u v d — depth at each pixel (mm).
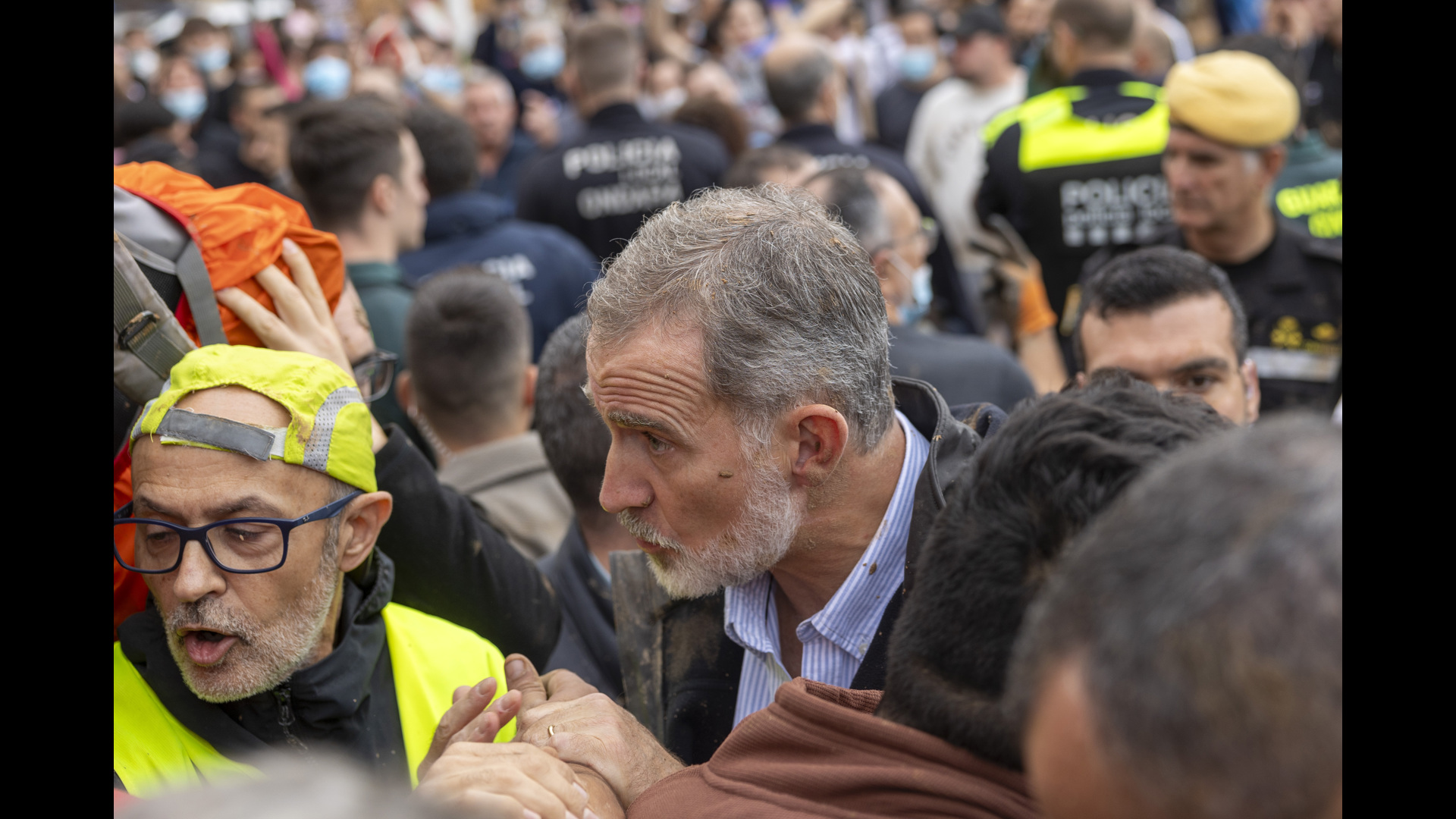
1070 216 4336
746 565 1501
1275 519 702
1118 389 1172
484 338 2742
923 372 3010
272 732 1699
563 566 2311
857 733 1114
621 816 1415
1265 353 3219
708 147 5383
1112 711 708
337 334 1988
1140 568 722
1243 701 675
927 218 4973
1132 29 4430
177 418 1587
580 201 5277
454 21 12102
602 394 1472
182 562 1577
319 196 3342
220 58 9719
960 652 1054
